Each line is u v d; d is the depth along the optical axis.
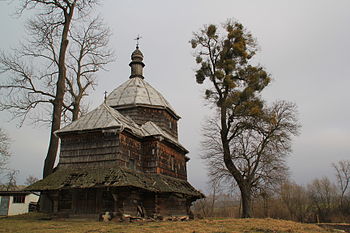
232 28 29.78
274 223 18.53
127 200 20.64
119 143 20.98
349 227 28.11
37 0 26.59
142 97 29.80
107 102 29.84
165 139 25.14
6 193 40.97
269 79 29.00
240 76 29.22
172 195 23.98
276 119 29.78
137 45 35.53
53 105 25.78
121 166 20.72
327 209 59.38
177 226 16.14
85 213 20.03
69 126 22.53
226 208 64.38
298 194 59.78
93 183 19.08
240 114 27.50
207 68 30.09
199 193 29.02
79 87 29.88
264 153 30.55
